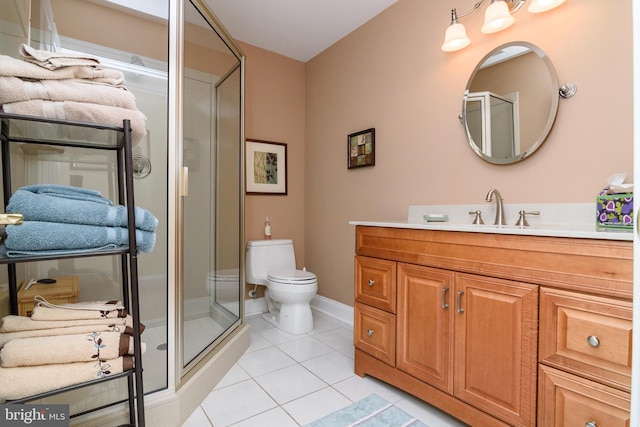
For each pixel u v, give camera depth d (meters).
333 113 2.86
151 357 1.42
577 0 1.42
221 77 2.12
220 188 2.11
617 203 1.22
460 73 1.88
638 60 0.64
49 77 0.89
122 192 1.29
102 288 1.42
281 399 1.61
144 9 1.51
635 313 0.67
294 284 2.40
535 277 1.12
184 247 1.68
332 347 2.22
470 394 1.31
